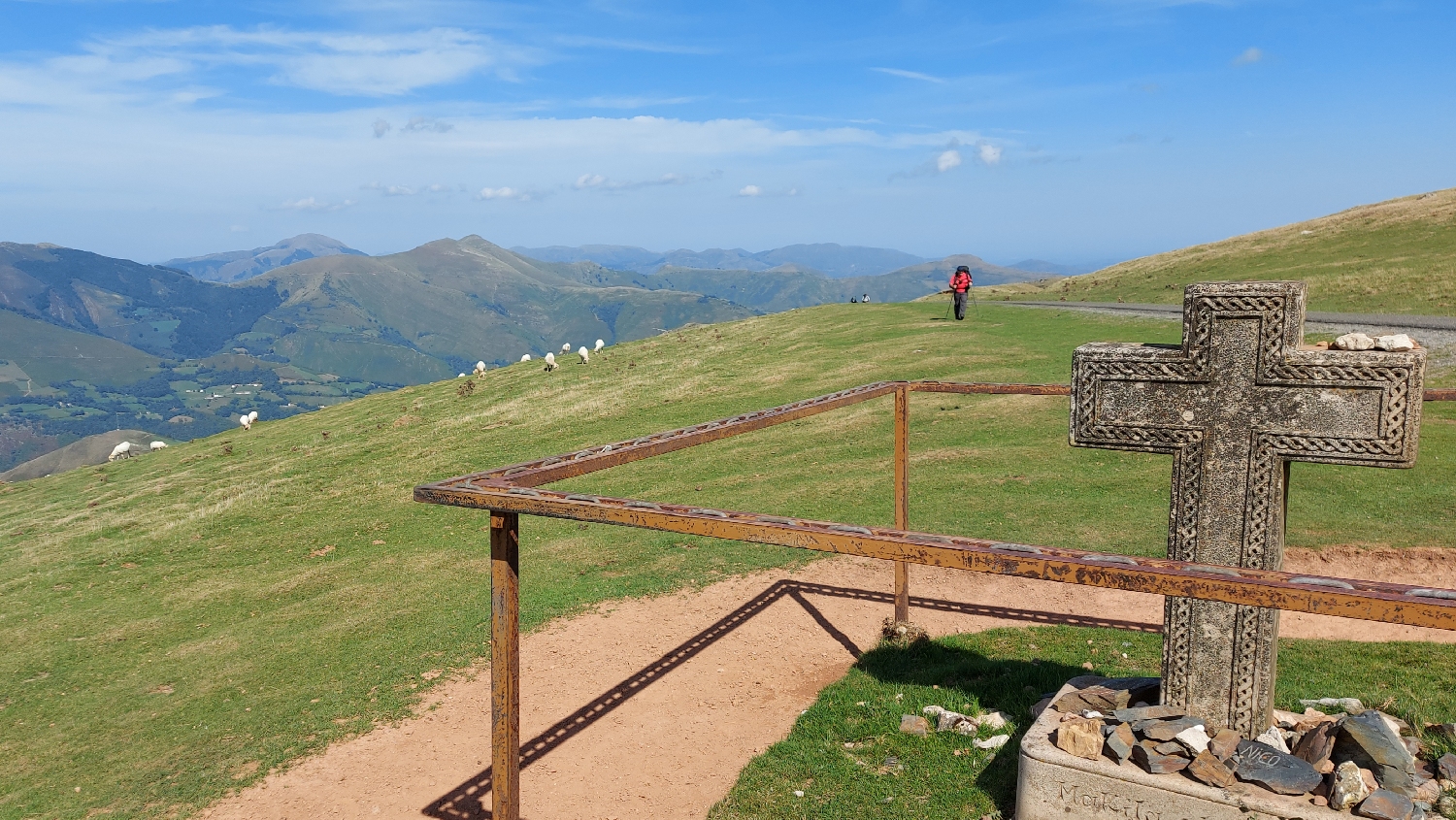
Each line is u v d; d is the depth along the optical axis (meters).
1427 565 10.52
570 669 9.34
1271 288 5.05
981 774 6.27
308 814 7.01
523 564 13.86
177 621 13.86
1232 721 5.45
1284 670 7.67
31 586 17.55
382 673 9.84
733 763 7.19
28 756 9.17
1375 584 3.25
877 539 3.88
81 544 21.62
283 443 36.41
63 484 36.59
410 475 24.33
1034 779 5.40
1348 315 30.45
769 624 10.24
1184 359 5.36
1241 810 4.70
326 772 7.69
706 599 11.25
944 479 16.39
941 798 6.06
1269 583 3.32
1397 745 4.94
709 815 6.40
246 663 11.17
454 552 15.98
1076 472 15.95
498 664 4.93
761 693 8.45
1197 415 5.37
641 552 13.80
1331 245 52.41
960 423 21.02
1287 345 5.06
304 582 15.17
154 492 28.81
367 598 13.57
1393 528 11.47
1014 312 42.03
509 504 4.66
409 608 12.54
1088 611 10.08
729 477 18.80
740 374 32.62
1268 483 5.20
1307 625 9.43
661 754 7.42
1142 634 9.13
